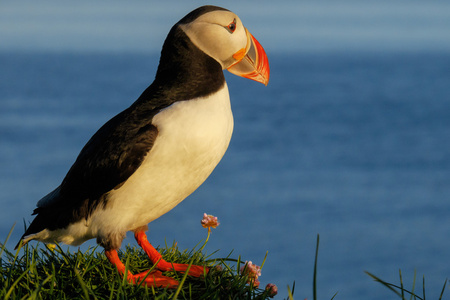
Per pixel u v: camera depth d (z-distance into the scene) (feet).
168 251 14.74
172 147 12.17
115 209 12.46
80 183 12.62
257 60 14.17
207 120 12.47
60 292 11.58
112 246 12.53
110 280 12.44
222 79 13.37
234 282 12.51
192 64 13.06
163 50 13.50
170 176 12.40
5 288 11.28
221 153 13.05
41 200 13.53
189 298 11.73
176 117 12.31
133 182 12.28
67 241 13.23
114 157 12.17
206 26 13.15
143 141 12.09
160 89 13.00
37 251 13.48
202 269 13.10
